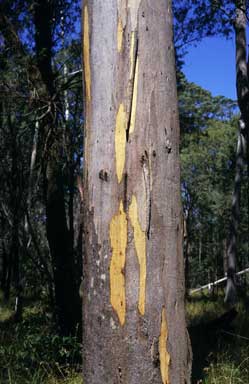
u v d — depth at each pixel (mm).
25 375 5586
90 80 2896
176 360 2793
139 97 2797
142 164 2770
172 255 2811
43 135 8867
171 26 2947
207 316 10258
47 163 8844
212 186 31812
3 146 10445
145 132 2785
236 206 15836
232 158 31203
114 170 2787
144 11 2840
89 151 2879
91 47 2898
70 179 10383
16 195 10656
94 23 2895
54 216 8570
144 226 2748
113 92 2811
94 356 2783
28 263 12367
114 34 2838
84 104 2973
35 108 8578
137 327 2723
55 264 8328
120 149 2783
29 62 8367
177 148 2902
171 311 2789
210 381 5121
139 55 2814
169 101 2869
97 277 2799
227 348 6527
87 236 2859
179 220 2869
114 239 2766
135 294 2730
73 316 7941
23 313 10508
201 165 31875
